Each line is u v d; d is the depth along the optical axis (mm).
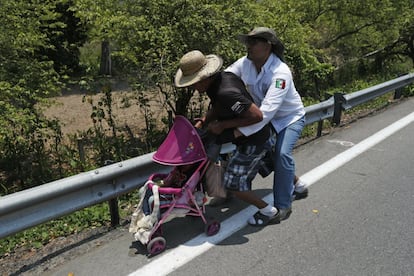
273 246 3479
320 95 11359
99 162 6516
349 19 14141
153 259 3316
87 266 3264
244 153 3572
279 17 9109
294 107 3920
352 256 3332
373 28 14539
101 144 6750
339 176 4883
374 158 5441
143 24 6715
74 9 7203
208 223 3621
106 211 4246
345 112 8188
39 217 3236
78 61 17938
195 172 3480
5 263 3441
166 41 6484
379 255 3342
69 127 10367
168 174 3775
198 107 8438
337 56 16375
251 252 3396
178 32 6715
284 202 3867
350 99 7047
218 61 3312
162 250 3410
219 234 3670
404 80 9125
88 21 7215
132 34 6746
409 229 3727
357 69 16266
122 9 7141
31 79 6762
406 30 15000
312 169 5090
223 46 6832
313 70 10570
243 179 3613
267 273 3133
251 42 3607
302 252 3391
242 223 3861
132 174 3949
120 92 10719
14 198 3031
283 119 3922
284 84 3596
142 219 3404
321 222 3861
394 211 4055
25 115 6078
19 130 6555
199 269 3182
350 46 16016
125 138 8445
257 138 3549
